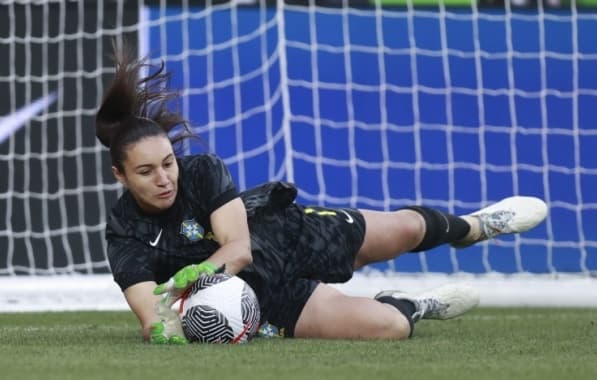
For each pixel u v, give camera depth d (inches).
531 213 729.0
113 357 496.7
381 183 1203.9
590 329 709.3
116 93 559.5
